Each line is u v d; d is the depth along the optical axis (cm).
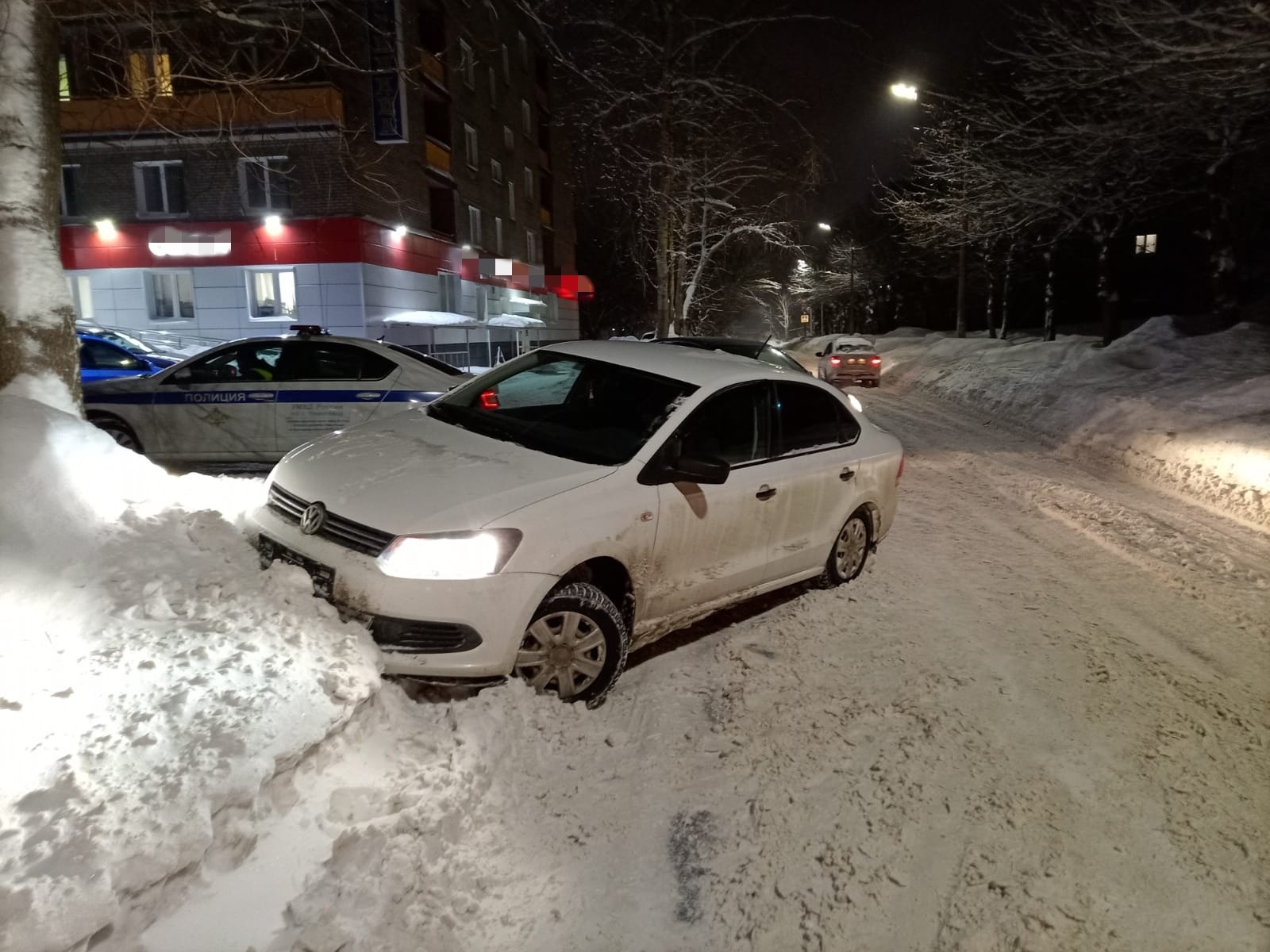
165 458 873
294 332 904
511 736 379
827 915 304
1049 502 966
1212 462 1027
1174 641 555
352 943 260
